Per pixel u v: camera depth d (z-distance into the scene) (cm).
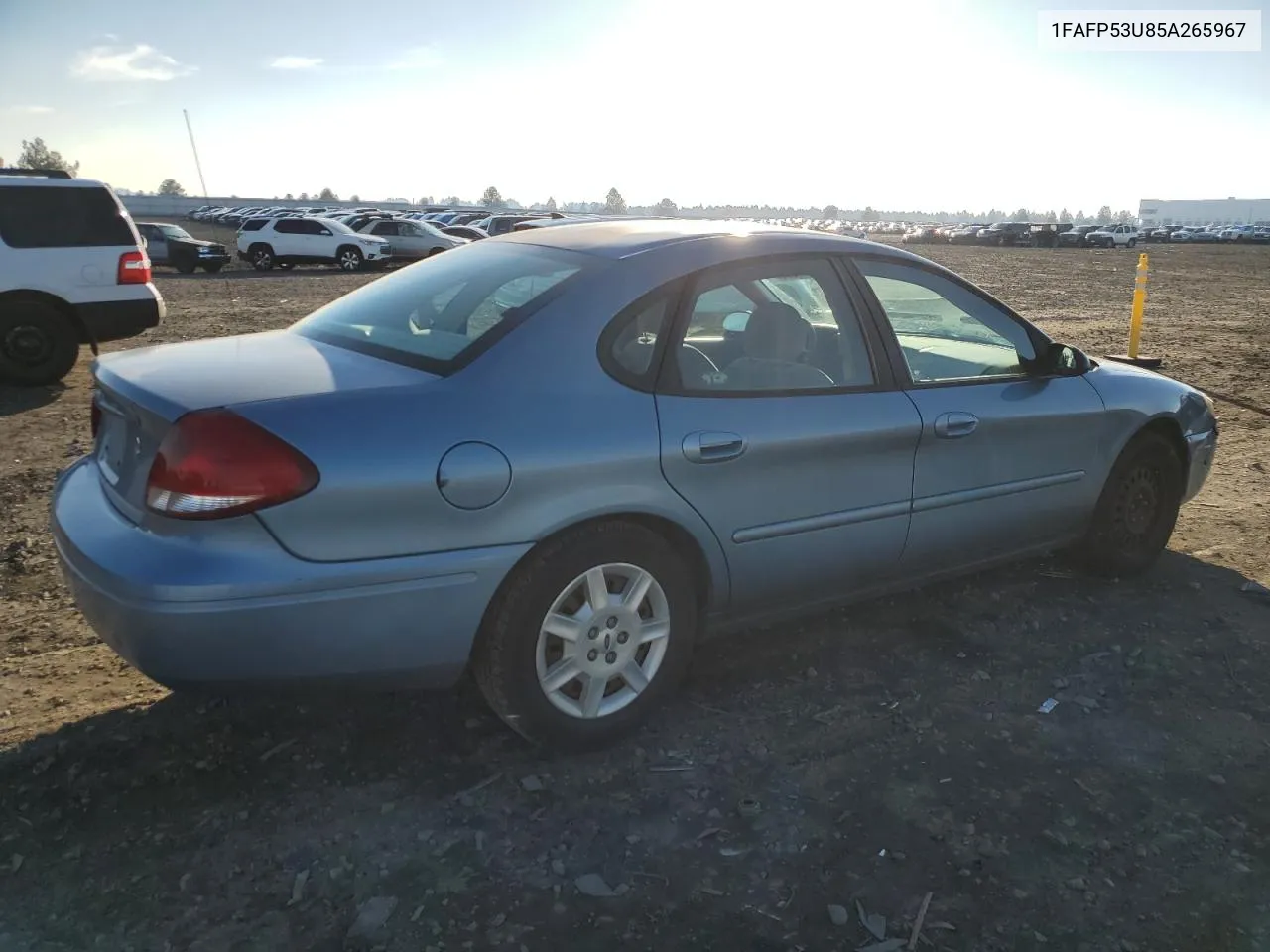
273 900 247
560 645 304
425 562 270
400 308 341
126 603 252
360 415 266
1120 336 1446
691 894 253
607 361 304
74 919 239
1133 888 260
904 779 305
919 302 388
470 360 290
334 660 266
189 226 6544
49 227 921
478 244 387
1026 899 254
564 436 287
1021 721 341
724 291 334
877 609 430
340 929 238
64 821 274
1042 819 287
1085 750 324
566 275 320
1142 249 6500
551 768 307
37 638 393
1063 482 421
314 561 258
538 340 297
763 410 328
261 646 256
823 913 248
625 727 318
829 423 341
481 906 247
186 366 298
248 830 273
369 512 261
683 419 310
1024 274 3234
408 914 243
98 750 308
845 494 350
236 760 306
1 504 562
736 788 299
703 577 328
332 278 2666
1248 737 335
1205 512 588
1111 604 441
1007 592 452
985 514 396
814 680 367
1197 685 369
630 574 309
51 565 471
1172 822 288
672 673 326
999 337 413
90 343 955
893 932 242
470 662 299
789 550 342
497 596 288
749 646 394
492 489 275
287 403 264
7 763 300
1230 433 803
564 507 287
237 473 250
